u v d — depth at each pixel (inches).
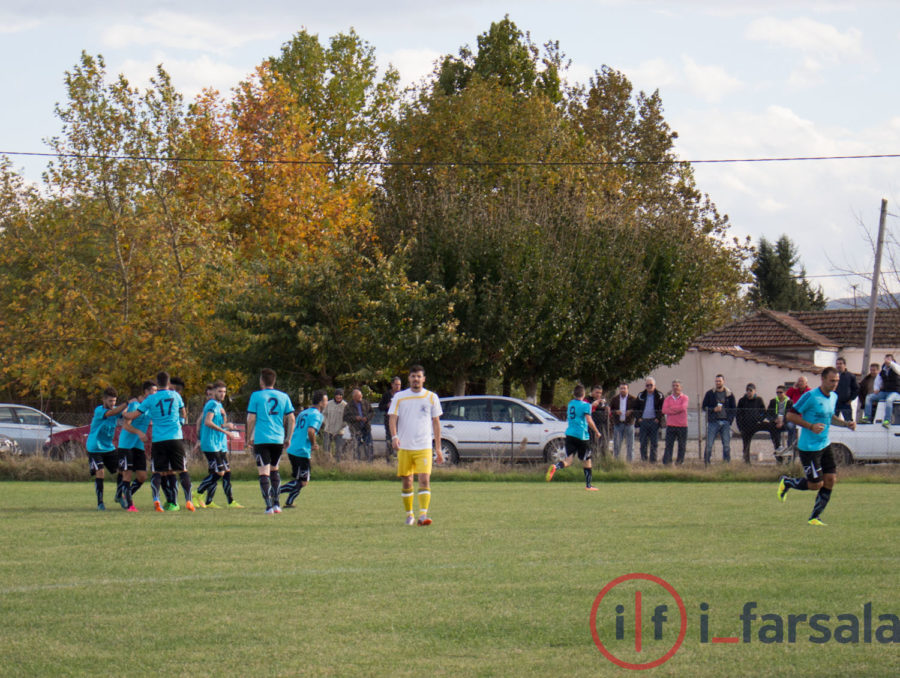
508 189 3828.7
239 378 3336.6
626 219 3663.9
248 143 4008.4
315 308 3053.6
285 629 676.7
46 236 3388.3
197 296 3289.9
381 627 682.8
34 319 3341.5
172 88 3462.1
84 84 3363.7
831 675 576.4
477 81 4483.3
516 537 1112.2
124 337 3223.4
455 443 2474.2
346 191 4180.6
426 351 3070.9
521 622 696.4
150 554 987.9
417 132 4436.5
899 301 4451.3
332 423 2340.1
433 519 1306.6
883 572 879.7
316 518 1317.7
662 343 3634.4
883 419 2433.6
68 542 1075.9
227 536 1125.7
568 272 3380.9
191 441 2368.4
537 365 3528.5
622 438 2372.0
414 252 3405.5
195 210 3489.2
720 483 2082.9
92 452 1471.5
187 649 626.5
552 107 4448.8
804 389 2278.5
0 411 2751.0
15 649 626.2
